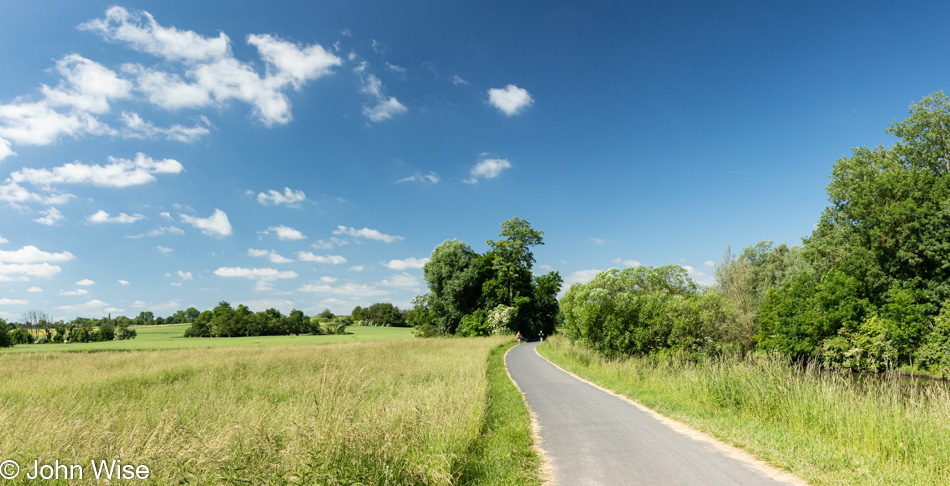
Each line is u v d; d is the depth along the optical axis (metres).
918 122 36.66
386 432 5.99
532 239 73.69
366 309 169.00
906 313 29.66
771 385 10.55
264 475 4.74
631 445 8.23
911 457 6.88
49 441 6.02
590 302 25.55
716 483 6.06
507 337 58.38
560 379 19.19
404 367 21.98
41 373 20.81
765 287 51.16
